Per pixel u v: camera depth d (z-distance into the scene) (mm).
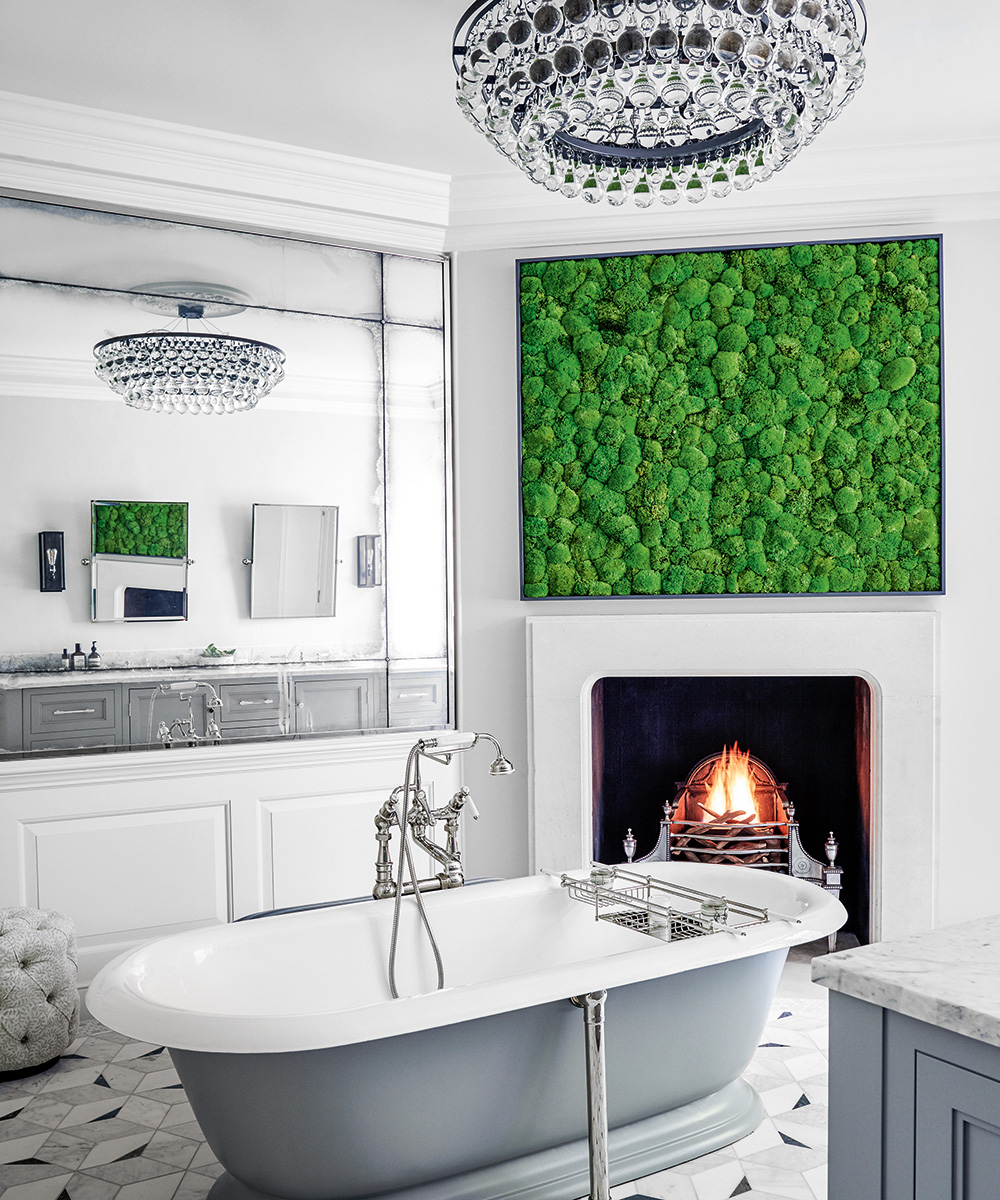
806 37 2451
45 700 3498
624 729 4484
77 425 3551
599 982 2156
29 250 3480
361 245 3963
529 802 3992
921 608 3898
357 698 3947
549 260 3998
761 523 3932
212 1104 2080
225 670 3746
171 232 3684
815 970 1257
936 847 3811
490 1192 2258
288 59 3094
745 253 3936
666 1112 2545
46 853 3457
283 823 3795
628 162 2994
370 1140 2102
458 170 3893
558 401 4000
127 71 3156
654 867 3033
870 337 3893
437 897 2766
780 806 4238
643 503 3975
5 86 3234
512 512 4066
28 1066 2986
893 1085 1179
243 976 2455
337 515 3924
